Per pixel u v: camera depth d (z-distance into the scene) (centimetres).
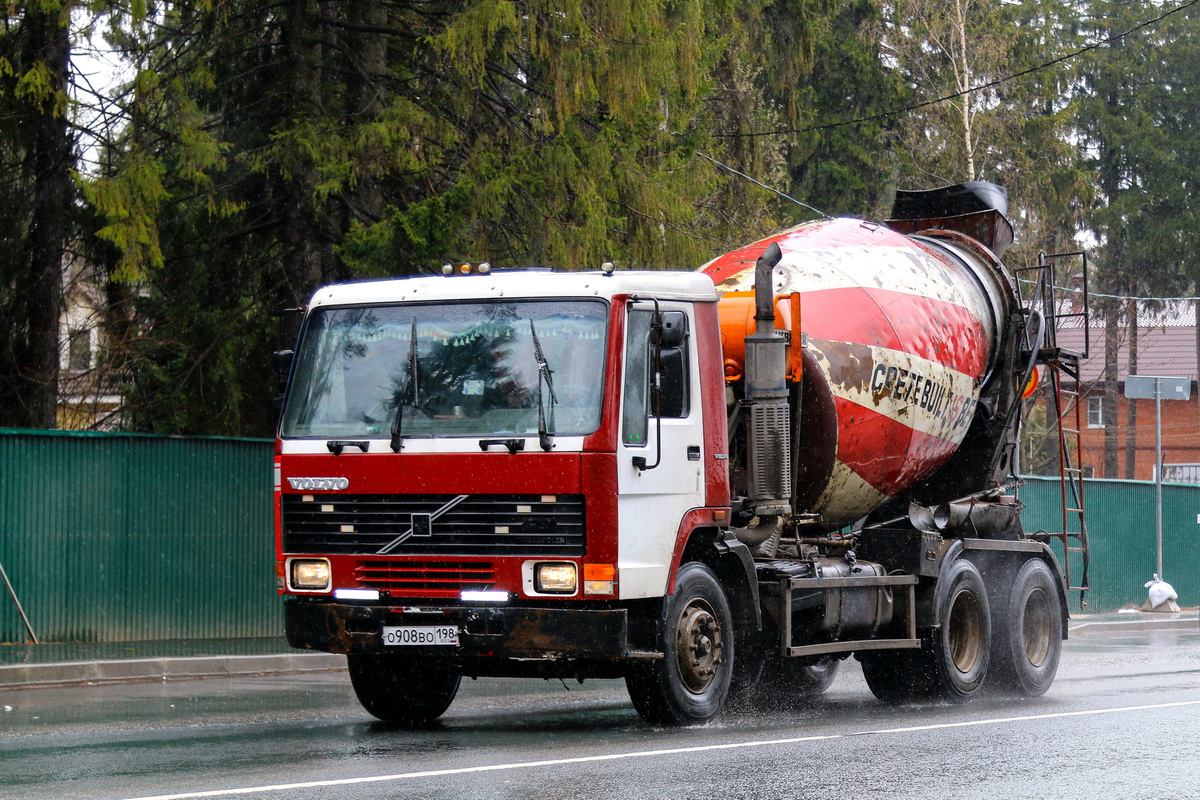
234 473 2575
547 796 979
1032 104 5950
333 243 2770
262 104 2877
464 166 2569
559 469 1298
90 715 1548
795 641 1611
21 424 2753
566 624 1293
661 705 1391
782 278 1744
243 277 2986
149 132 2527
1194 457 8525
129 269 2331
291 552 1385
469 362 1357
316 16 2728
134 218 2325
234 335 2972
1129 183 7400
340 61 2880
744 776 1082
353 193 2738
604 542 1295
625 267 2747
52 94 2444
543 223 2581
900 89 5678
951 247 2072
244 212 2912
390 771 1095
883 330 1769
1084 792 1034
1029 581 1975
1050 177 5800
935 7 5603
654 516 1357
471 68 2477
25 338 2739
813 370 1673
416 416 1353
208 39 2791
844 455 1705
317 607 1362
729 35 3419
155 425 2981
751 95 4372
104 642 2375
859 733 1377
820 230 1895
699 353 1448
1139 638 3316
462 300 1380
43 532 2316
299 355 1426
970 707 1752
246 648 2331
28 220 2720
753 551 1567
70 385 2891
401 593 1334
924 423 1831
